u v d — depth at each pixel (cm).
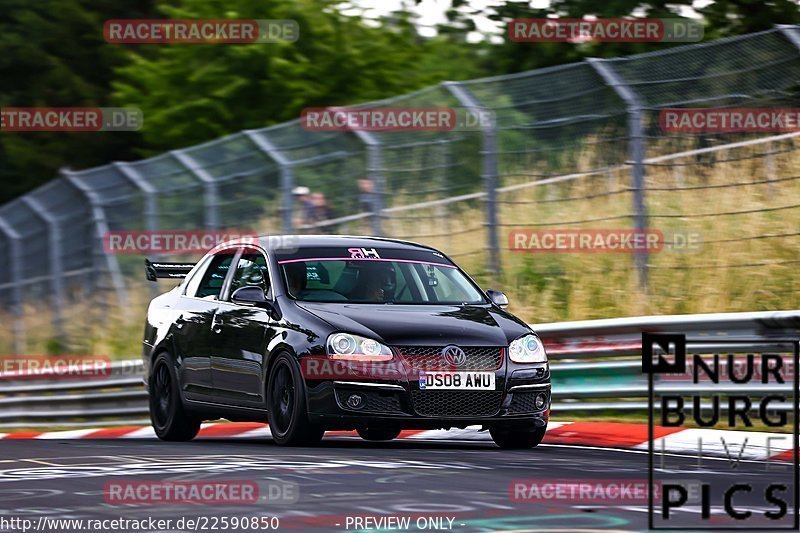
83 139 12775
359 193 5794
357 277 3631
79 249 7488
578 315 5388
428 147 5688
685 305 5106
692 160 5362
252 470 2702
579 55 8394
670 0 8225
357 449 3322
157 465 2877
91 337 7369
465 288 3741
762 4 8244
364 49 9988
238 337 3631
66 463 3022
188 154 6588
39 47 13300
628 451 3372
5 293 8238
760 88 4912
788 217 5141
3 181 12925
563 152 5369
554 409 4253
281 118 9712
